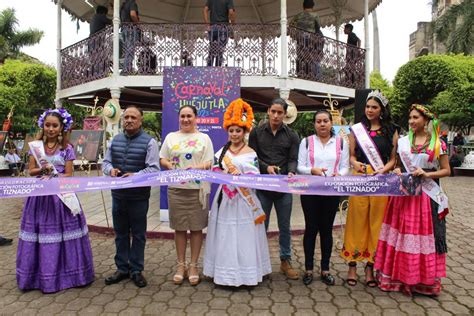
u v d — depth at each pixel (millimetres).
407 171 3457
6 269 4125
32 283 3527
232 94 5758
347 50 8609
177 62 7449
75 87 8414
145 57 7398
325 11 10938
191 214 3623
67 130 3758
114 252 4703
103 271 4047
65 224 3543
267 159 3895
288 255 3924
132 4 7652
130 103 10180
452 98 15742
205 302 3287
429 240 3338
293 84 7430
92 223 5840
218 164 3734
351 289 3572
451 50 16047
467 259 4469
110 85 7359
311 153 3695
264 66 7414
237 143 3729
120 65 7535
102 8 8367
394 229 3463
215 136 5781
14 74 18594
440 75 16062
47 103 19609
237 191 3562
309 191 3498
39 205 3523
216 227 3652
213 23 7668
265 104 10352
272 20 11758
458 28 15805
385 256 3521
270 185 3514
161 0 11188
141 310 3133
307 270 3729
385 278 3500
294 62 7555
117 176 3586
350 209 3689
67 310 3133
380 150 3631
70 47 8703
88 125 7117
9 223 6520
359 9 10391
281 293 3480
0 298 3375
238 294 3457
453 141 17188
